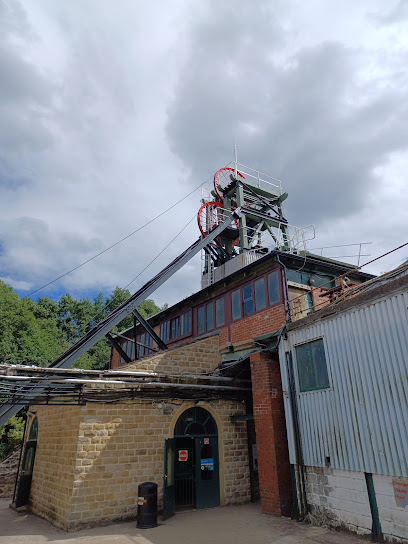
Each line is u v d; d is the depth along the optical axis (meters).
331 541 7.31
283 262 13.43
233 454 12.08
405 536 6.60
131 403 10.89
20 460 14.97
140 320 14.94
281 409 10.38
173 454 11.09
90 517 9.48
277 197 22.92
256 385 10.83
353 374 8.05
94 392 10.41
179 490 11.15
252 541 7.70
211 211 22.03
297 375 9.67
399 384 7.05
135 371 11.28
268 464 9.91
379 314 7.68
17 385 9.19
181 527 9.12
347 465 7.85
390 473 6.96
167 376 11.38
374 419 7.43
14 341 26.62
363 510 7.42
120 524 9.65
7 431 22.75
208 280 20.03
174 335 18.98
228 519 9.58
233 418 12.30
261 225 21.19
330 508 8.17
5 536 9.12
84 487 9.61
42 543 8.33
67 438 10.68
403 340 7.10
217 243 21.72
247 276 14.56
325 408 8.64
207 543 7.76
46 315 41.94
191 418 11.82
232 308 15.02
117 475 10.10
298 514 8.92
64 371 9.69
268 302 13.30
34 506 12.42
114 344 15.86
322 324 9.09
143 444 10.71
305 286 13.66
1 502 15.28
